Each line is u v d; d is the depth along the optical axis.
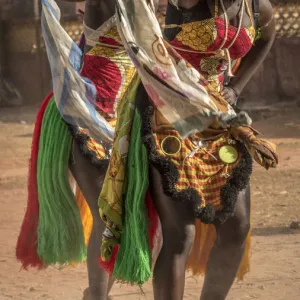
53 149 12.59
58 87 12.43
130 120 10.22
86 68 12.70
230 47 10.55
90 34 12.73
